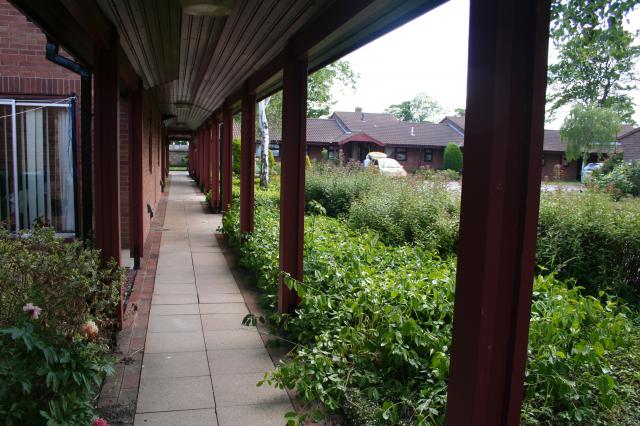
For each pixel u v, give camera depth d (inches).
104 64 132.9
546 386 104.7
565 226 213.6
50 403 74.6
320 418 94.7
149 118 318.3
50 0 100.9
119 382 115.2
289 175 154.9
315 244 190.7
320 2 115.6
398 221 291.9
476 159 64.2
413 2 96.1
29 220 231.1
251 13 130.9
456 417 68.1
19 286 89.5
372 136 1197.1
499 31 60.2
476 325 64.4
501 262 64.7
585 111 691.4
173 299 183.6
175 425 97.7
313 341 135.4
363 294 130.6
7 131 225.6
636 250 199.5
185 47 180.5
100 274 105.5
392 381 108.0
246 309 173.8
